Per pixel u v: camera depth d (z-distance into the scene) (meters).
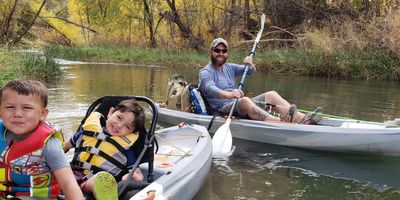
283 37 15.86
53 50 14.33
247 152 4.39
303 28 15.18
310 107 6.79
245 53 14.36
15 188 1.98
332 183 3.55
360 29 12.76
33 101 1.88
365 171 3.88
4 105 1.87
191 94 5.28
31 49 12.59
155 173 3.00
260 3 17.30
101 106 3.04
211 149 3.75
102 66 13.35
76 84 8.71
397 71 11.18
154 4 19.55
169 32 18.88
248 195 3.23
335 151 4.42
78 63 14.29
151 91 8.08
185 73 11.59
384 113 6.34
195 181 3.08
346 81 10.81
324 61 11.91
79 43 20.77
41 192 2.02
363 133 4.23
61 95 7.22
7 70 6.91
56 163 1.95
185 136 3.99
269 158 4.20
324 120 4.88
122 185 2.53
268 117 4.86
